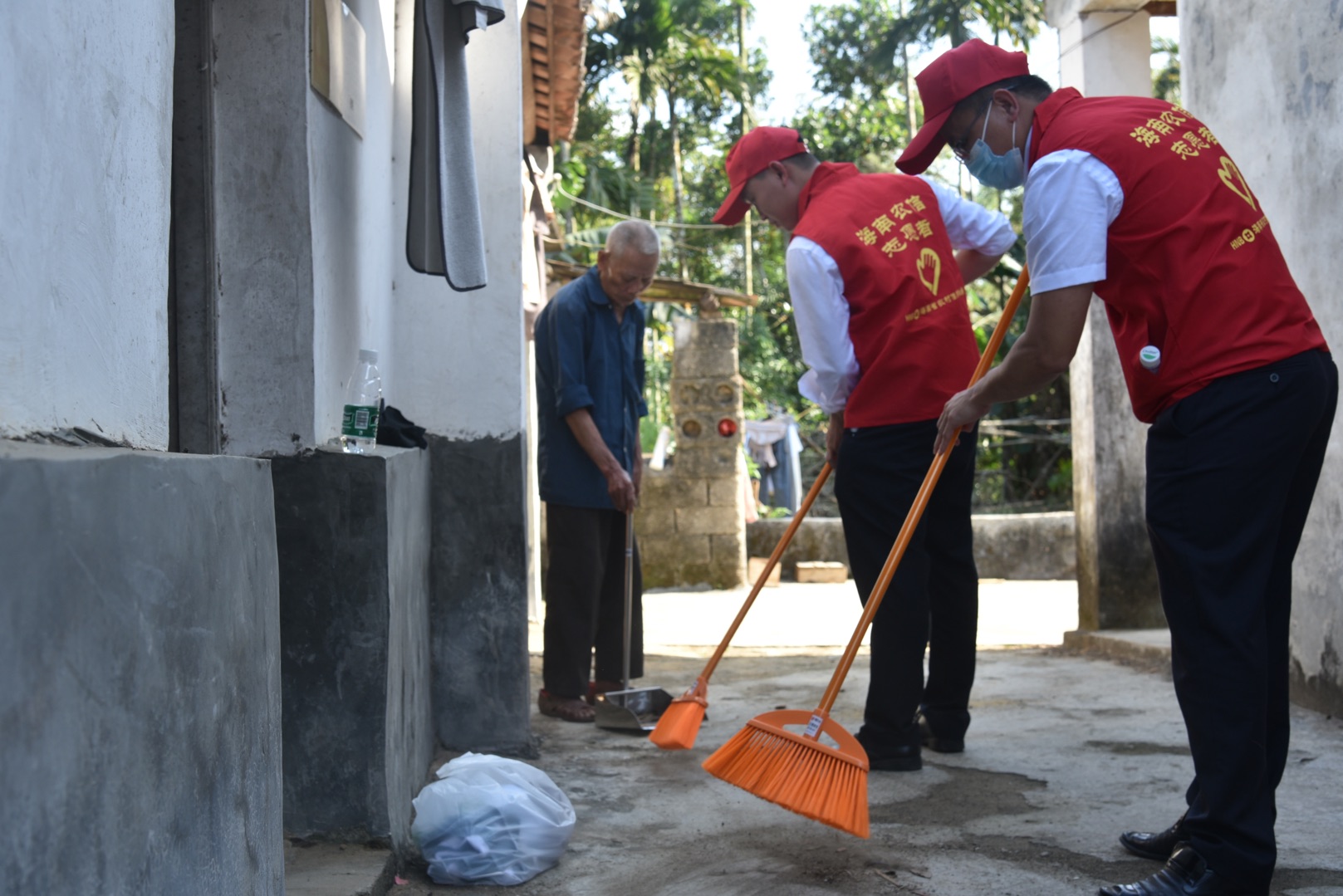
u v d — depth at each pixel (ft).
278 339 8.55
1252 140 14.44
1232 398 7.25
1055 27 21.27
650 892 8.15
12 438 3.77
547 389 14.47
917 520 9.34
